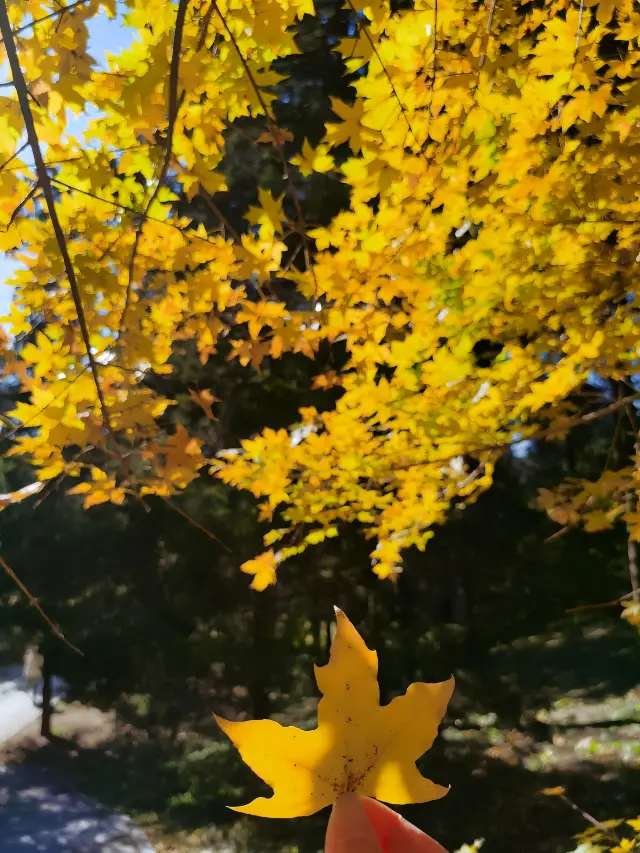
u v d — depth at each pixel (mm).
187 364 7844
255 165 6930
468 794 8547
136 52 1506
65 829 9711
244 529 8164
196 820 9625
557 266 2264
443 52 1689
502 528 8203
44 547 9906
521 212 2152
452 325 2410
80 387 1638
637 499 2559
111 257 1687
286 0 1463
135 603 9945
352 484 2756
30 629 10859
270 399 7684
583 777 8758
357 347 2430
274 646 9539
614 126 1981
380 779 328
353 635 343
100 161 1555
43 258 1661
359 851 313
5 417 1615
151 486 1873
